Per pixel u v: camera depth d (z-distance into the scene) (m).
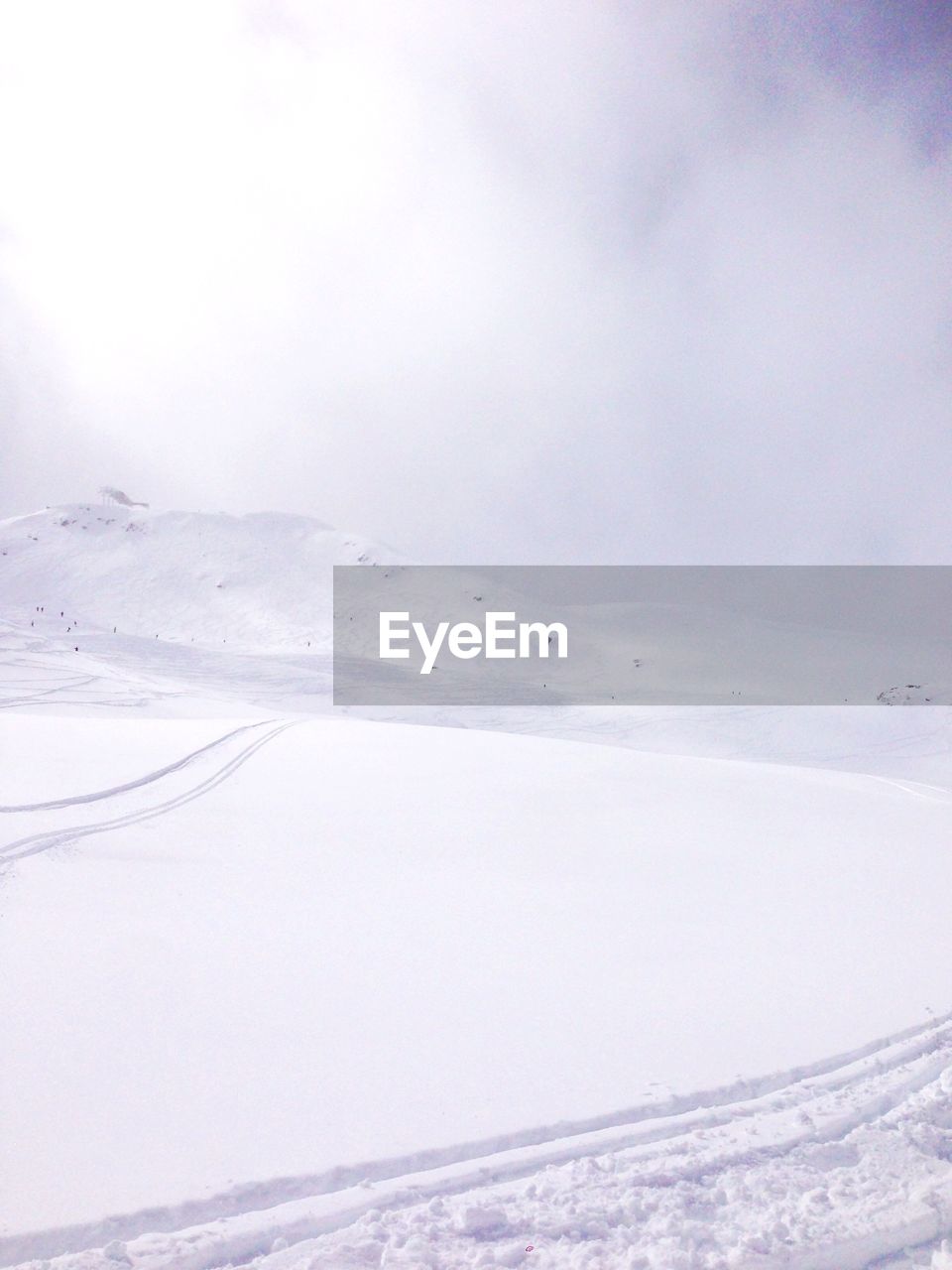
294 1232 4.10
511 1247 4.05
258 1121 5.00
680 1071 5.70
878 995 7.13
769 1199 4.45
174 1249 3.94
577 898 9.84
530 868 11.03
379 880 10.20
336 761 18.30
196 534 142.12
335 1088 5.39
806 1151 4.86
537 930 8.66
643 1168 4.64
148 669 64.12
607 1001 6.89
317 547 143.00
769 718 63.16
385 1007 6.67
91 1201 4.23
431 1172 4.55
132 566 130.12
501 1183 4.51
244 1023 6.31
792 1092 5.48
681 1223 4.21
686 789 17.48
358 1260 3.94
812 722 61.62
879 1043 6.21
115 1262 3.85
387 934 8.37
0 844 10.35
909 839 14.08
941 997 7.11
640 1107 5.21
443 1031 6.27
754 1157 4.79
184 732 20.80
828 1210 4.37
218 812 13.09
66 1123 4.93
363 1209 4.27
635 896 10.03
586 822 13.88
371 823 13.01
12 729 19.11
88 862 10.13
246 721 24.69
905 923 9.30
